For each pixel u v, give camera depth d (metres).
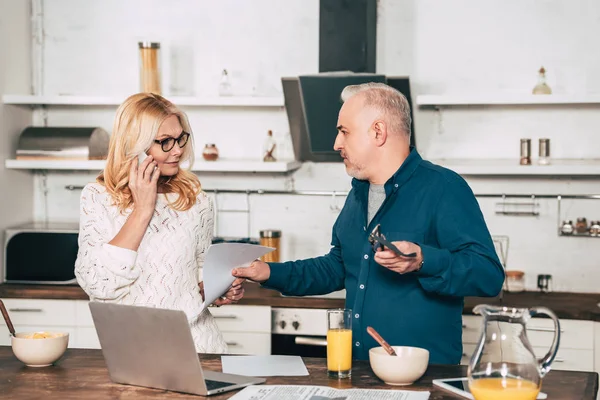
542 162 4.06
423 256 2.18
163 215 2.55
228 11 4.48
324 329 3.85
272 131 4.52
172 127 2.50
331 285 2.70
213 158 4.33
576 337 3.65
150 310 1.86
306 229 4.51
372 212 2.56
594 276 4.23
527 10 4.24
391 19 4.33
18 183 4.50
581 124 4.23
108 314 1.95
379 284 2.45
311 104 4.00
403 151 2.49
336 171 4.47
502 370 1.71
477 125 4.31
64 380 2.05
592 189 4.24
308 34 4.43
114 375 2.03
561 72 4.23
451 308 2.43
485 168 3.97
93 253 2.43
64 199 4.69
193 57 4.52
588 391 1.91
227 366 2.16
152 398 1.89
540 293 4.16
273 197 4.52
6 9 4.34
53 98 4.30
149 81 4.22
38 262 4.19
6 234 4.22
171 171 2.55
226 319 3.91
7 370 2.15
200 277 2.71
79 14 4.59
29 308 4.05
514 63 4.27
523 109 4.27
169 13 4.52
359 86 2.54
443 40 4.31
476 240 2.32
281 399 1.84
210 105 4.45
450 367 2.16
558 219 4.26
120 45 4.57
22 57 4.53
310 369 2.14
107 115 4.64
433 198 2.43
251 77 4.48
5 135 4.34
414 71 4.33
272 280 2.54
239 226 4.56
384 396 1.86
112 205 2.50
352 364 2.20
